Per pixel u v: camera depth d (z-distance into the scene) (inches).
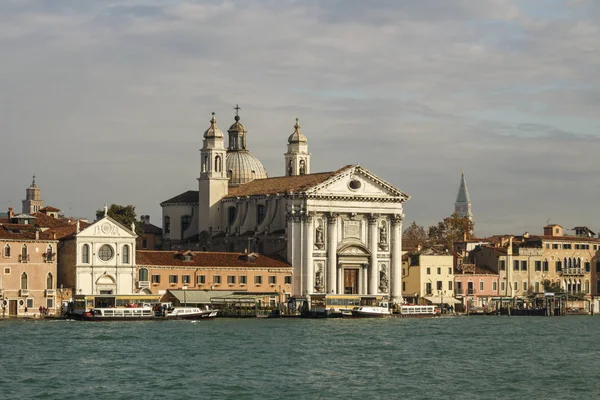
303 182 7628.0
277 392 3464.6
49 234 6624.0
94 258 6653.5
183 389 3494.1
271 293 7190.0
